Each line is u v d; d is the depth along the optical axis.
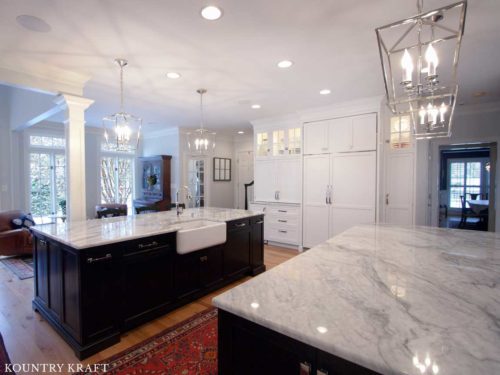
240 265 3.52
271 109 4.83
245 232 3.58
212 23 2.14
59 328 2.28
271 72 3.13
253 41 2.43
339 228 4.56
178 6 1.92
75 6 1.91
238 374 1.03
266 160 5.66
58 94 3.10
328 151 4.64
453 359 0.70
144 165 7.30
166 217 3.40
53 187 6.28
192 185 7.05
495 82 3.45
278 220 5.35
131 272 2.33
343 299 1.05
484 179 9.21
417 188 5.00
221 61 2.84
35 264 2.70
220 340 1.06
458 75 3.21
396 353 0.73
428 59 1.46
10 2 1.85
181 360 2.01
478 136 4.62
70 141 3.16
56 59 2.77
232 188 8.12
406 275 1.31
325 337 0.80
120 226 2.75
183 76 3.24
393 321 0.89
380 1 1.87
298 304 1.01
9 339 2.25
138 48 2.54
